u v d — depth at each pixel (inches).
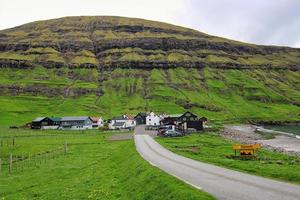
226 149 3474.4
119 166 2250.2
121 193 1400.1
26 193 1697.8
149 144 3508.9
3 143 4918.8
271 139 6476.4
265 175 1380.4
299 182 1203.2
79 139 5575.8
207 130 7130.9
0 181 2138.3
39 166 2736.2
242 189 1071.6
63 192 1593.3
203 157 2273.6
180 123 7313.0
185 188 1089.4
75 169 2445.9
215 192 1037.8
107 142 4928.6
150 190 1238.3
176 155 2364.7
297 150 4658.0
